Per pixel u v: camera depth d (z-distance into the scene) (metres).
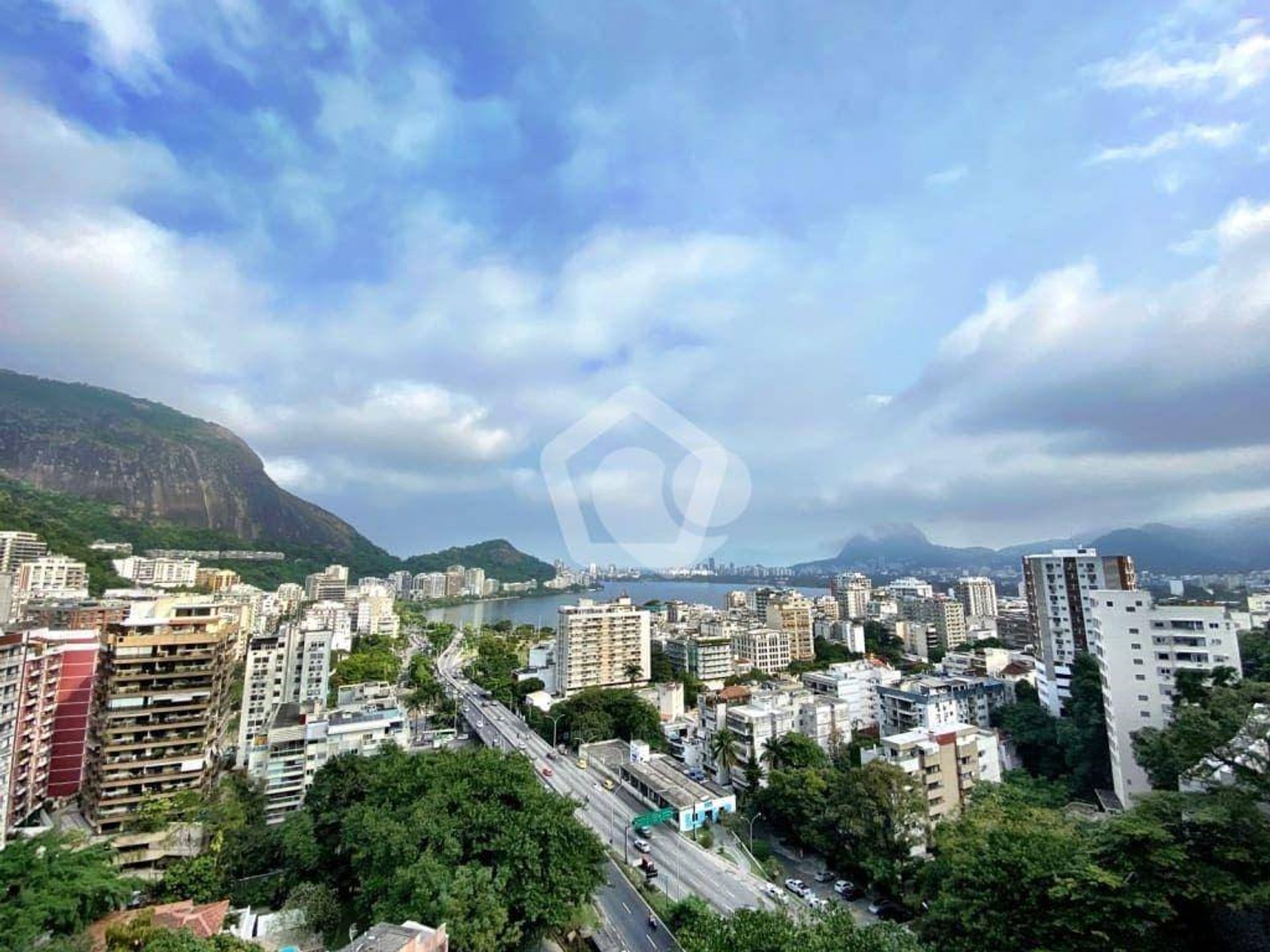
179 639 63.56
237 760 81.69
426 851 41.31
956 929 33.84
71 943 38.28
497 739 98.50
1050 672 91.38
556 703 105.81
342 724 72.94
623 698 98.00
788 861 59.47
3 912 38.19
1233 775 35.25
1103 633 68.75
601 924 46.47
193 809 58.34
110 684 60.88
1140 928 28.08
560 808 46.72
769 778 66.62
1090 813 59.59
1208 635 64.00
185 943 34.34
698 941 29.53
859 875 54.59
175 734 62.22
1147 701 65.69
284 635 94.75
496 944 36.97
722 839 63.53
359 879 49.22
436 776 51.00
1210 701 43.84
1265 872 28.66
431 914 36.69
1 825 54.38
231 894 51.09
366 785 56.31
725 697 92.00
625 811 70.12
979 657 118.44
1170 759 44.91
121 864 55.19
